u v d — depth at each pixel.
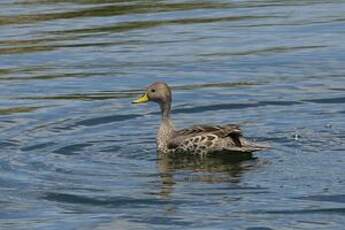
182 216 14.40
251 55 24.34
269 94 20.73
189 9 30.55
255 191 15.09
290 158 16.50
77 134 18.36
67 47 25.83
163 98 17.59
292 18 28.88
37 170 16.39
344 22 27.98
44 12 30.31
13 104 20.75
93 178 15.94
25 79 22.81
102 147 17.55
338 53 24.28
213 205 14.68
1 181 15.98
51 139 18.06
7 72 23.56
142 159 16.88
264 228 13.90
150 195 15.14
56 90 21.80
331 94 20.55
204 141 17.11
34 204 15.13
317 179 15.45
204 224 14.11
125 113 19.75
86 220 14.49
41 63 24.31
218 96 20.77
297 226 13.93
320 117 18.88
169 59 24.27
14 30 28.02
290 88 21.17
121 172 16.19
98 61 24.30
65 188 15.58
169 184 15.53
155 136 18.19
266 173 15.80
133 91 21.53
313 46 25.16
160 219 14.37
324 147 17.02
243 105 20.03
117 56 24.73
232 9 30.53
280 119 18.88
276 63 23.50
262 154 16.81
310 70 22.75
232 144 16.94
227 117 19.33
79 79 22.70
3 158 17.06
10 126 19.00
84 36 27.03
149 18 29.25
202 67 23.38
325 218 14.14
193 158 16.91
